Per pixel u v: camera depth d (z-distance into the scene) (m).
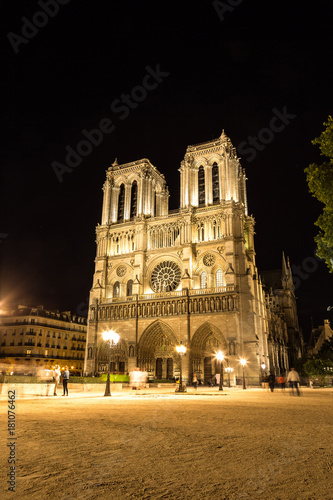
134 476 8.17
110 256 95.56
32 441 11.59
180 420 16.61
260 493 7.23
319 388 64.31
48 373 81.81
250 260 88.00
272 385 50.09
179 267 87.38
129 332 85.12
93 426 14.56
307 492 7.31
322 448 10.95
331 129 25.05
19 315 103.50
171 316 81.75
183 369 77.19
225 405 24.84
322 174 25.11
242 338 75.44
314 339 152.12
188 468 8.80
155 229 92.75
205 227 87.19
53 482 7.70
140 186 97.62
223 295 78.38
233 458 9.70
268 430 13.99
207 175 91.50
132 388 58.41
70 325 114.44
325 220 25.27
